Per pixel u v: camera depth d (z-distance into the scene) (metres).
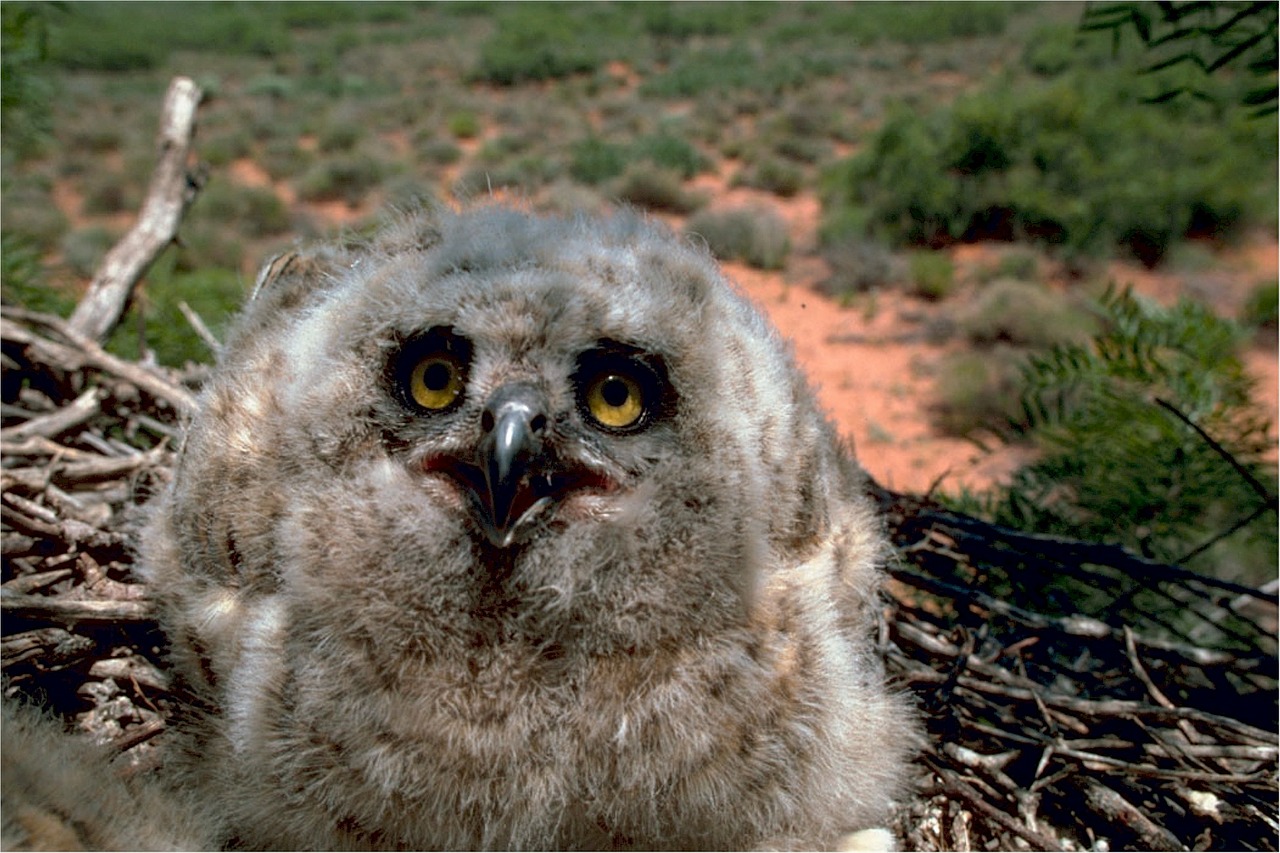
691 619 0.32
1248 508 0.61
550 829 0.33
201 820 0.33
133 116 4.44
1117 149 2.70
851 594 0.38
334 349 0.32
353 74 5.79
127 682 0.39
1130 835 0.39
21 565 0.41
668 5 7.16
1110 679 0.46
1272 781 0.39
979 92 3.42
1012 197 2.60
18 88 0.71
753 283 2.47
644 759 0.32
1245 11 0.45
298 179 3.61
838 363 2.00
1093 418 0.67
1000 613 0.45
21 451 0.45
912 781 0.40
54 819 0.29
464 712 0.32
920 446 1.64
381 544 0.31
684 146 3.56
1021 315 2.03
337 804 0.33
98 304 0.60
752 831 0.35
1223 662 0.43
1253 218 2.55
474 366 0.30
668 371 0.31
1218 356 0.68
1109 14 0.48
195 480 0.35
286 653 0.33
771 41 6.00
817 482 0.37
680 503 0.32
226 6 7.70
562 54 5.51
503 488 0.28
